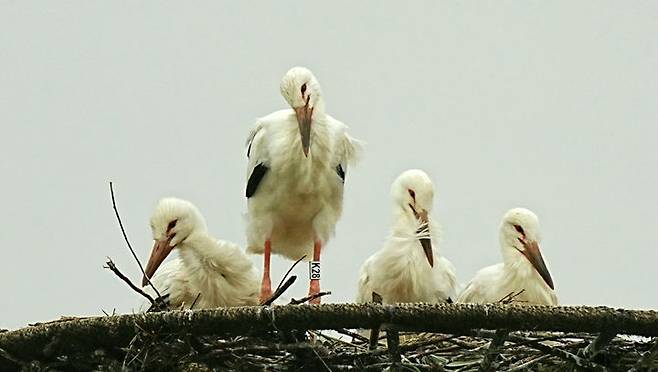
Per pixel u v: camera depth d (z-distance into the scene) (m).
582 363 12.75
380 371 12.90
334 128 16.72
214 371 12.73
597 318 12.12
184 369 12.70
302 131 16.20
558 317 12.10
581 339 13.23
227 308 12.27
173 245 16.30
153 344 12.46
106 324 12.36
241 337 12.83
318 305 12.10
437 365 12.97
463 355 13.24
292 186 16.59
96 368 12.83
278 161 16.48
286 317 12.10
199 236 16.20
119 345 12.58
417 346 13.09
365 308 12.07
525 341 12.71
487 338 12.66
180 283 16.17
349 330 14.16
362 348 13.29
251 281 16.33
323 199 16.72
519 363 13.04
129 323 12.30
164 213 16.33
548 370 13.06
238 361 12.71
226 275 16.23
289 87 16.42
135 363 12.51
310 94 16.39
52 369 12.88
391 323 12.09
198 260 16.19
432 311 12.05
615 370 12.92
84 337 12.45
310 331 13.28
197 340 12.56
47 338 12.52
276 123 16.66
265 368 12.82
